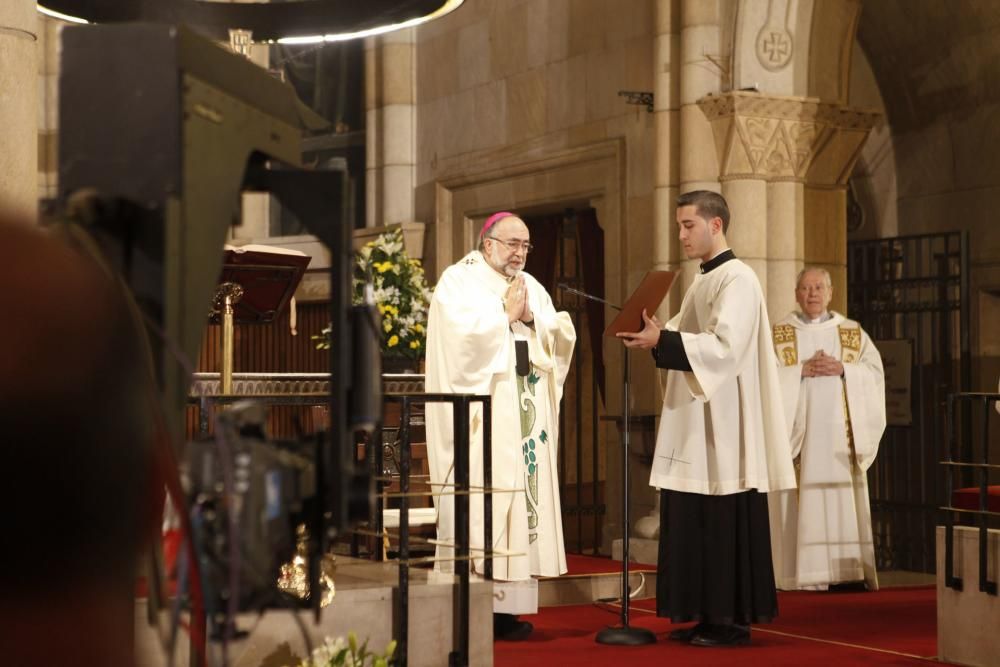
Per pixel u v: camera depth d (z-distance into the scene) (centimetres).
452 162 1213
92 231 141
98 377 65
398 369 859
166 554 171
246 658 364
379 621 391
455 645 409
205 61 157
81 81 149
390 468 783
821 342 858
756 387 611
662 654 588
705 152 919
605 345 1028
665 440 616
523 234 631
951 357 1018
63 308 64
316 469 168
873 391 859
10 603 62
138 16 629
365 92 1304
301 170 187
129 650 66
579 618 715
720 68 921
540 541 642
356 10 626
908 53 1058
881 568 1024
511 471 617
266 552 143
